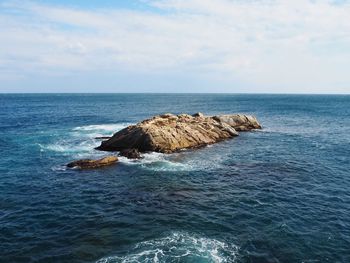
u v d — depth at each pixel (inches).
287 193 958.4
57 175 1135.6
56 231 717.3
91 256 611.8
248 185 1025.5
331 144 1726.1
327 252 634.2
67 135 1974.7
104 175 1129.4
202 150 1529.3
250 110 4237.2
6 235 701.3
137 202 880.3
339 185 1039.6
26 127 2363.4
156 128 1517.0
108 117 3238.2
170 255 612.1
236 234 698.8
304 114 3607.3
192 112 3919.8
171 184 1029.8
